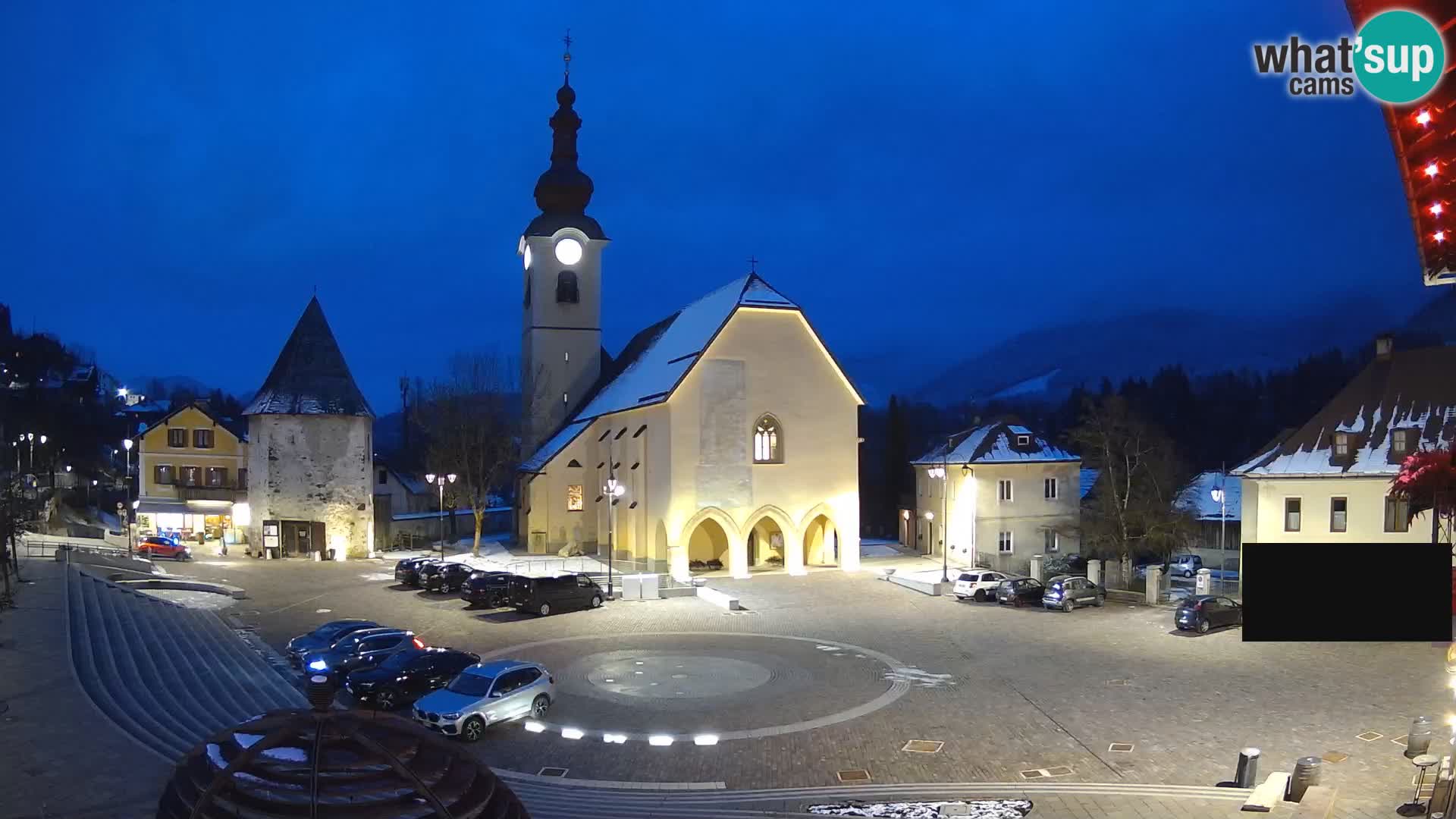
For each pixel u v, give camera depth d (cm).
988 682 2906
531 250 7306
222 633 3597
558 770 2144
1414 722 2116
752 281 5516
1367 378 4538
